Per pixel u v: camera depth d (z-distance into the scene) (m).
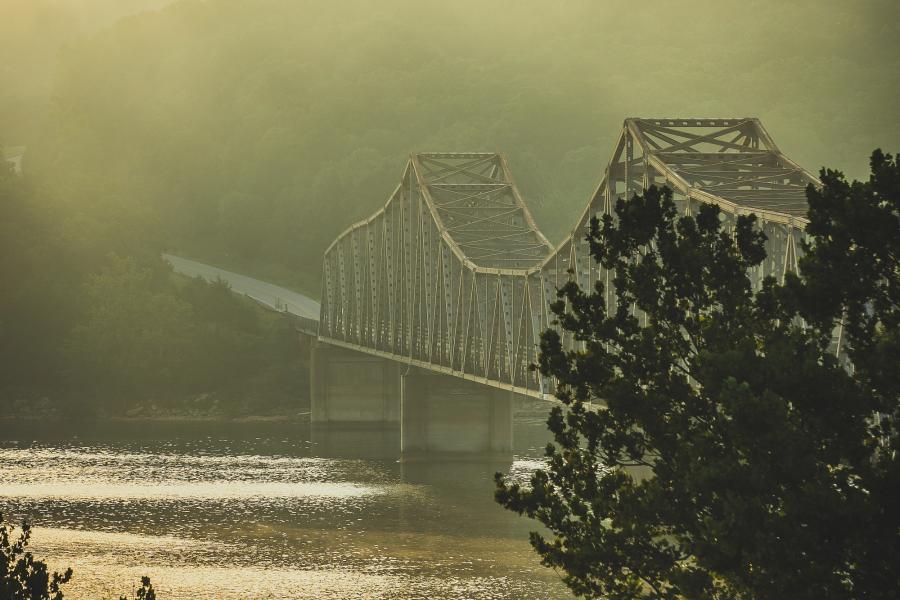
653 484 90.12
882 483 75.94
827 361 82.88
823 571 74.94
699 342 94.88
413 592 180.62
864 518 74.62
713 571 82.00
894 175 82.25
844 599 74.94
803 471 77.50
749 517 77.81
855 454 78.88
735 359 82.94
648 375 94.81
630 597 91.56
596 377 96.44
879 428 80.94
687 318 95.69
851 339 83.56
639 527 89.75
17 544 98.94
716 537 79.38
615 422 96.25
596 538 93.12
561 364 97.81
